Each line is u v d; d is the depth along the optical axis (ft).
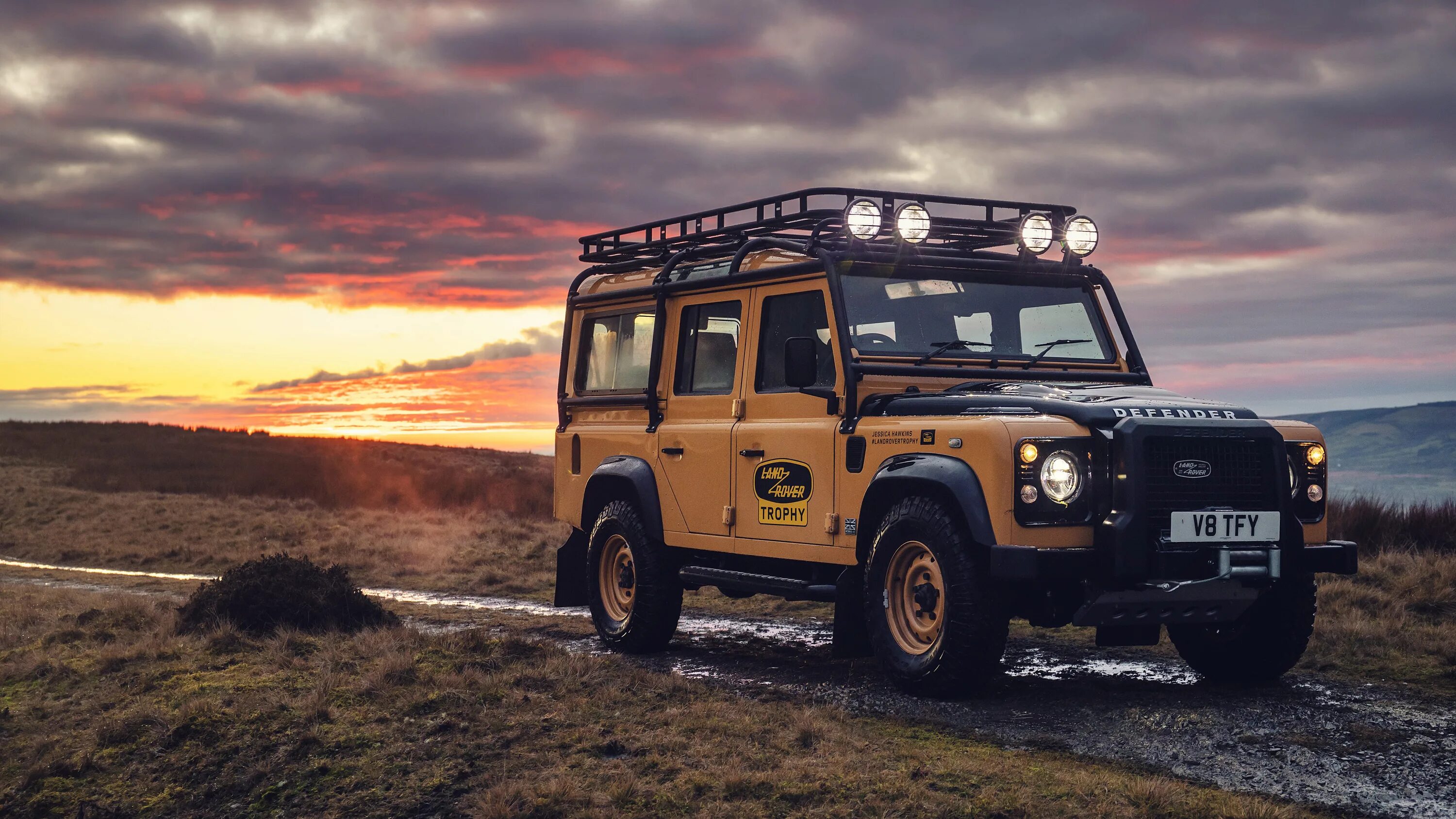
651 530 26.89
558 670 21.98
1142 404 19.84
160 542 63.05
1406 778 15.71
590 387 30.83
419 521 71.51
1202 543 19.26
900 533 20.62
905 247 23.56
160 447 161.48
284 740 18.37
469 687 20.68
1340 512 43.68
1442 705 19.85
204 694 20.98
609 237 30.63
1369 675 22.49
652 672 22.94
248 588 28.25
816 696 21.11
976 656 19.43
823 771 15.85
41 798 17.31
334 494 90.63
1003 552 18.60
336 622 28.04
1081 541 19.13
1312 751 17.03
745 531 24.53
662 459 27.07
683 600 37.35
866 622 21.58
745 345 25.22
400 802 16.06
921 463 20.22
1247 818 13.66
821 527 22.66
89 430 181.47
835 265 22.98
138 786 17.65
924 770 15.70
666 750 17.22
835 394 22.49
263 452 161.68
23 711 21.43
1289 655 21.49
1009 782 15.23
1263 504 19.92
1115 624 19.43
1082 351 24.84
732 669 24.67
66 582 46.98
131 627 28.76
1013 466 18.95
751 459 24.41
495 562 49.29
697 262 28.32
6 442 154.92
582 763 16.83
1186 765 16.38
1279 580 20.72
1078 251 25.23
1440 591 29.76
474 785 16.40
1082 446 19.25
